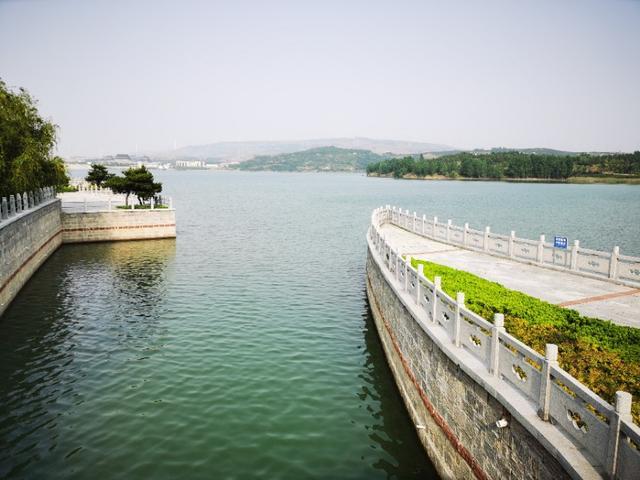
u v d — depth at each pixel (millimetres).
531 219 66688
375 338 19422
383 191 144625
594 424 6008
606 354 8898
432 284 12078
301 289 26750
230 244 42656
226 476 10680
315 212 76125
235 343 18500
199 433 12367
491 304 12156
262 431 12539
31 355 17219
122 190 46188
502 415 7945
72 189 73375
